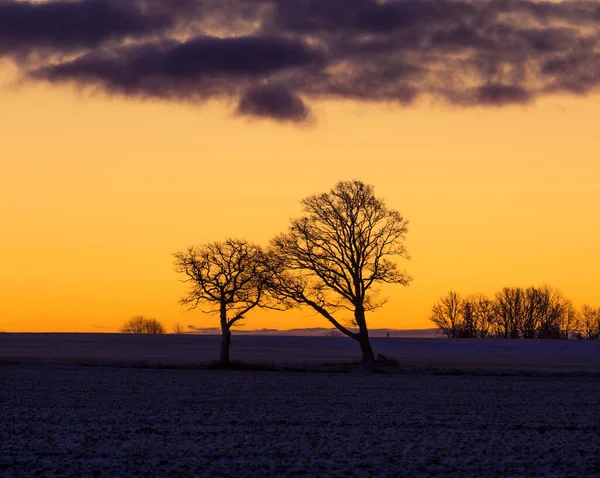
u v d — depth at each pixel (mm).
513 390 69250
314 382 75812
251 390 65938
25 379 75500
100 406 53062
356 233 93000
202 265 94125
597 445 37562
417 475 30141
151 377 79875
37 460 32719
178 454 34188
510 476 30000
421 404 56188
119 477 29703
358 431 41938
